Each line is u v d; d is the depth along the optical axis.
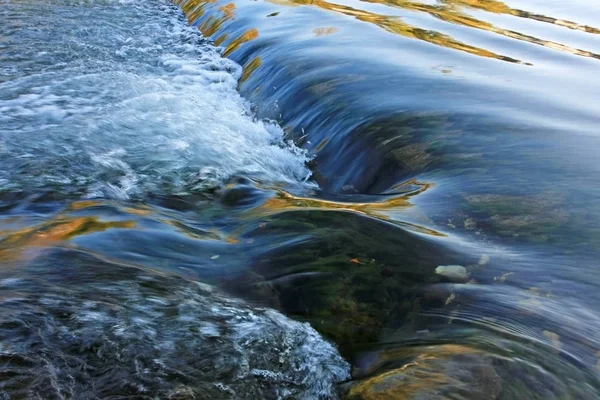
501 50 9.22
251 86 8.62
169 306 2.97
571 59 8.76
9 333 2.61
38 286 3.05
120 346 2.61
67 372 2.43
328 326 2.97
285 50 9.16
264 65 8.91
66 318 2.76
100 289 3.07
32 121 6.72
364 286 3.27
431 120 6.02
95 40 11.35
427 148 5.43
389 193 4.91
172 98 7.76
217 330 2.81
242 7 13.18
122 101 7.57
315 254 3.57
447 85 7.17
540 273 3.44
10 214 4.42
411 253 3.62
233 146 6.23
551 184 4.64
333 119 6.47
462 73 7.76
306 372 2.62
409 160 5.30
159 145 6.04
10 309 2.79
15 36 11.00
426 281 3.33
